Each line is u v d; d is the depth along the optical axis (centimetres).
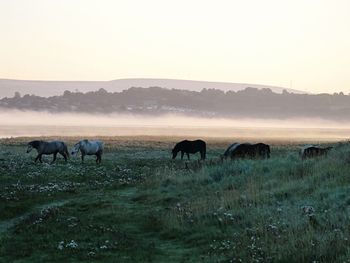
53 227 2122
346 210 1967
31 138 8388
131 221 2295
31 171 3750
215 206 2316
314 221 1875
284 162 3192
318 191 2325
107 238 1964
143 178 3528
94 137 9206
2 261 1666
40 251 1778
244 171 3094
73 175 3647
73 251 1766
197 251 1777
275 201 2302
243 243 1744
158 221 2206
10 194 2844
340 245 1570
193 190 2853
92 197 2900
